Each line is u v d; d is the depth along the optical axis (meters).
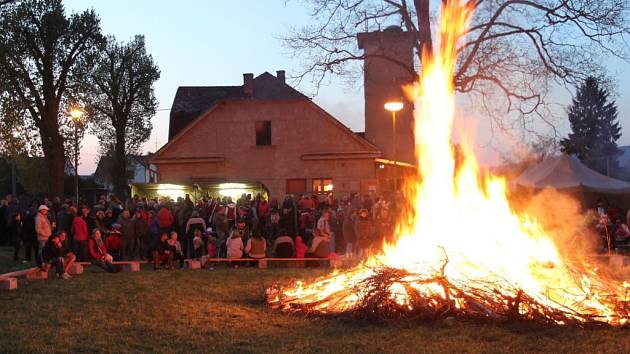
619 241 19.62
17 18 33.09
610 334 8.18
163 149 35.38
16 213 18.39
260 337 8.41
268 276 14.27
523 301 8.95
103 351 7.77
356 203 20.47
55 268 14.97
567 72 22.31
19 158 35.94
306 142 35.31
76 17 35.41
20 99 33.28
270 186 35.28
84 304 10.84
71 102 35.28
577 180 25.23
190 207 20.75
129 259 19.12
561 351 7.44
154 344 8.11
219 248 18.14
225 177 35.34
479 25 22.17
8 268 16.41
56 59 34.78
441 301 9.20
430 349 7.61
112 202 21.66
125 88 45.78
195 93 45.66
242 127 35.50
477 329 8.51
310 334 8.52
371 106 38.12
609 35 21.50
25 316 9.81
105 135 47.19
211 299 11.33
